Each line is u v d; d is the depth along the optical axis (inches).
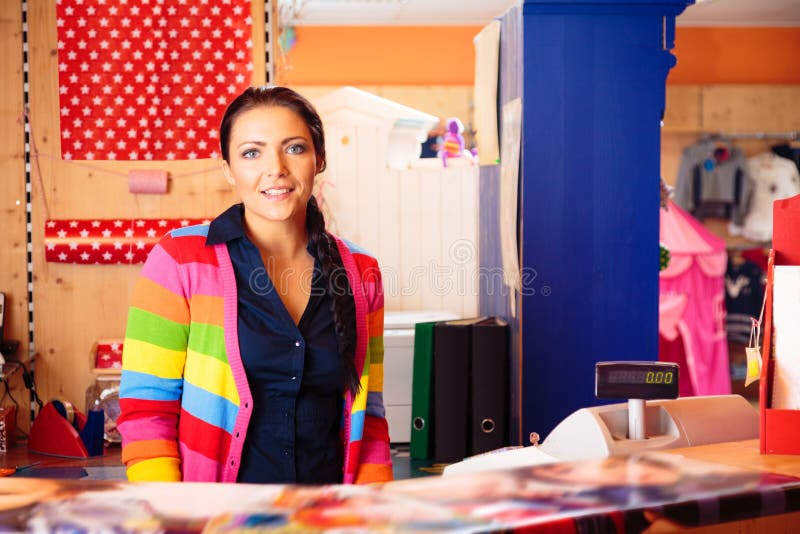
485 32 200.5
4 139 176.6
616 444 70.5
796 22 329.7
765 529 55.1
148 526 44.6
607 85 171.6
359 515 44.9
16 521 45.6
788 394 70.0
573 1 167.9
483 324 188.5
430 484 50.9
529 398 173.5
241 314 72.6
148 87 175.8
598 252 173.3
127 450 70.4
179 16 175.3
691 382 294.2
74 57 175.2
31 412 179.2
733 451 70.4
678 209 302.7
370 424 80.7
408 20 317.7
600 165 172.6
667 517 47.5
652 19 171.5
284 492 49.6
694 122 329.1
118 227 175.3
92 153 176.4
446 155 231.8
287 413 73.2
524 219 171.8
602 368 72.9
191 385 72.1
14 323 178.7
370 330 80.4
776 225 72.9
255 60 176.4
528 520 44.2
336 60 318.3
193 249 72.9
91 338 179.2
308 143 74.4
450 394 189.8
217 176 177.6
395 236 224.5
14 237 177.9
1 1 174.4
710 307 295.1
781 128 330.0
